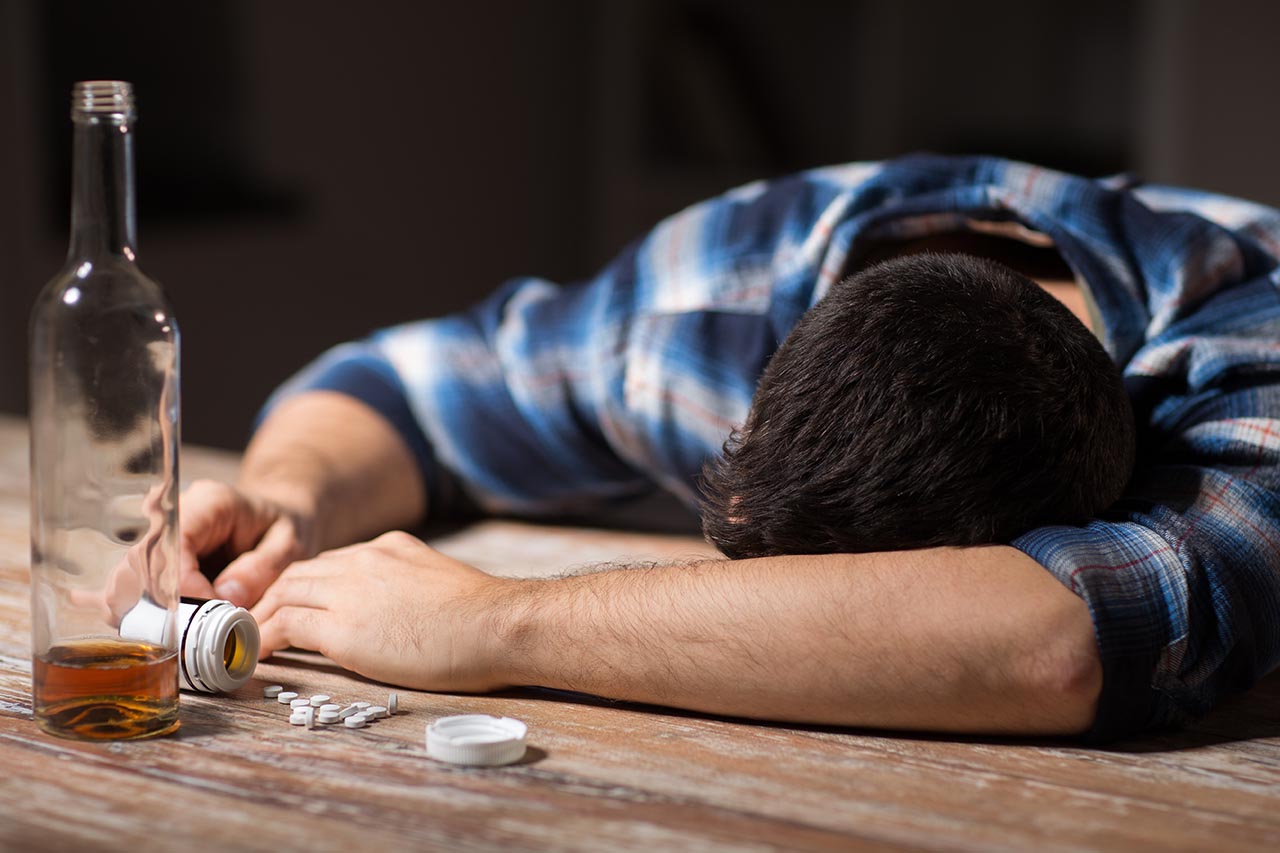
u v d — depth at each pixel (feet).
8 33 11.31
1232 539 3.46
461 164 16.57
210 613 3.42
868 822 2.73
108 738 3.07
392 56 15.42
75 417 3.03
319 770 2.93
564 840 2.60
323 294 14.74
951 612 3.15
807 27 16.94
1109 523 3.39
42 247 11.75
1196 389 3.94
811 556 3.33
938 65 16.48
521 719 3.32
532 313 5.80
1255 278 4.33
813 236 4.84
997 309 3.36
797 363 3.43
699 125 17.79
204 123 13.17
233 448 13.67
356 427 5.60
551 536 5.62
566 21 18.07
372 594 3.66
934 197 4.66
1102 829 2.74
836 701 3.20
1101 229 4.45
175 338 3.11
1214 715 3.51
